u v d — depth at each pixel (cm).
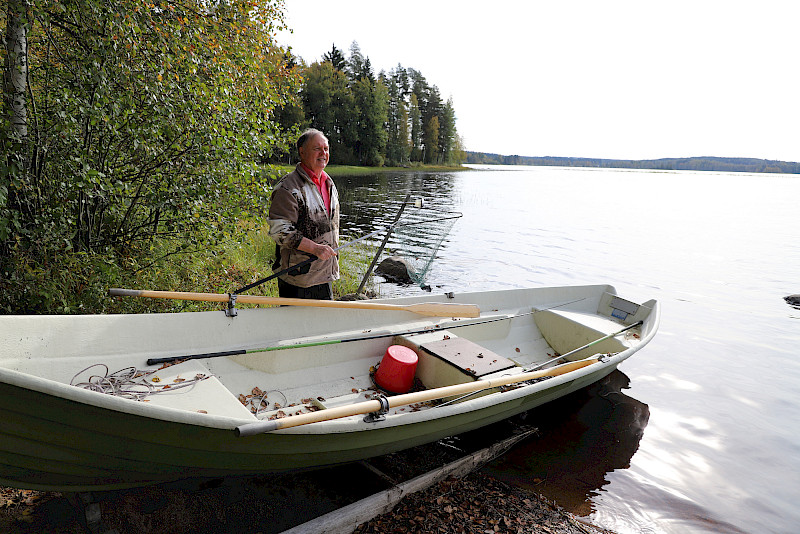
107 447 215
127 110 416
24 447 206
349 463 302
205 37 494
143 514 260
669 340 651
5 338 261
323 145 356
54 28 415
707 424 436
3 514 247
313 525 246
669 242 1485
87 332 290
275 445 243
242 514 270
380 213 1576
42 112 385
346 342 390
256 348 343
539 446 377
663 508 320
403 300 461
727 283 999
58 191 396
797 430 434
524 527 279
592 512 307
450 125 8762
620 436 405
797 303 862
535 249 1258
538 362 486
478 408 308
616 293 579
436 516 277
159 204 450
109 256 434
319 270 377
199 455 234
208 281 518
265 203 555
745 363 582
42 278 367
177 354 321
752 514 322
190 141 471
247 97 554
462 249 1202
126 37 394
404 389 365
